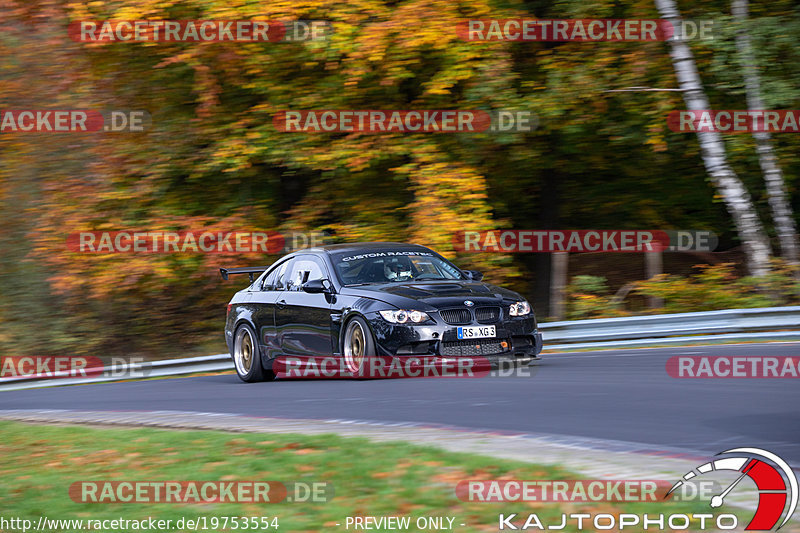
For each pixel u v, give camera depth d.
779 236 50.69
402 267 32.12
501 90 49.78
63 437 22.28
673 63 50.00
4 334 53.41
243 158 50.81
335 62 49.41
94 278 51.12
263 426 21.84
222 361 42.28
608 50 50.91
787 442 17.56
